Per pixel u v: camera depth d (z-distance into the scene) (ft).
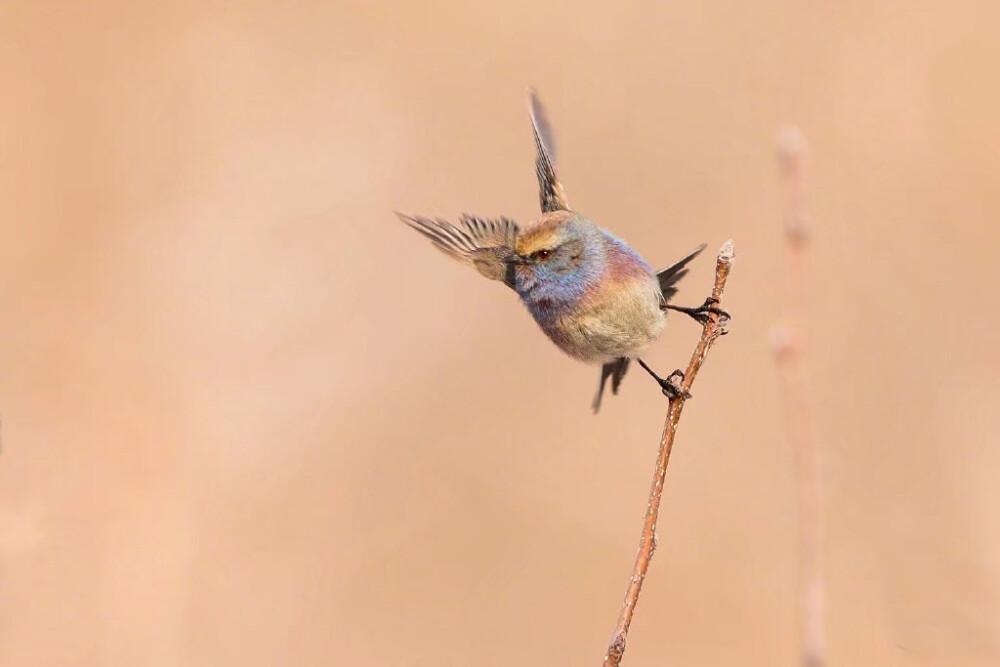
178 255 47.11
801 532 15.31
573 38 52.60
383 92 52.11
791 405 15.96
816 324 43.24
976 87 47.70
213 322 45.62
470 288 47.70
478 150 51.01
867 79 49.08
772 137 48.29
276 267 47.73
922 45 49.44
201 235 47.70
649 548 18.93
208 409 43.14
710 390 43.86
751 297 44.96
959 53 48.80
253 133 50.57
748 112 49.26
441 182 50.34
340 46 53.31
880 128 47.44
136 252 47.01
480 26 53.16
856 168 46.52
